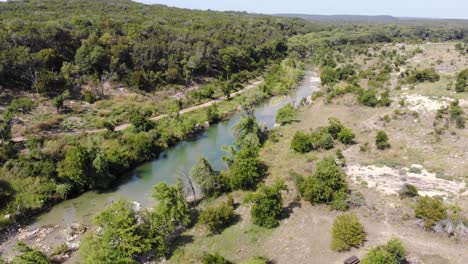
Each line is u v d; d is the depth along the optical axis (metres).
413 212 41.28
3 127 63.81
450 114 68.75
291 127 76.19
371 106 82.75
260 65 150.12
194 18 193.12
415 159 54.59
